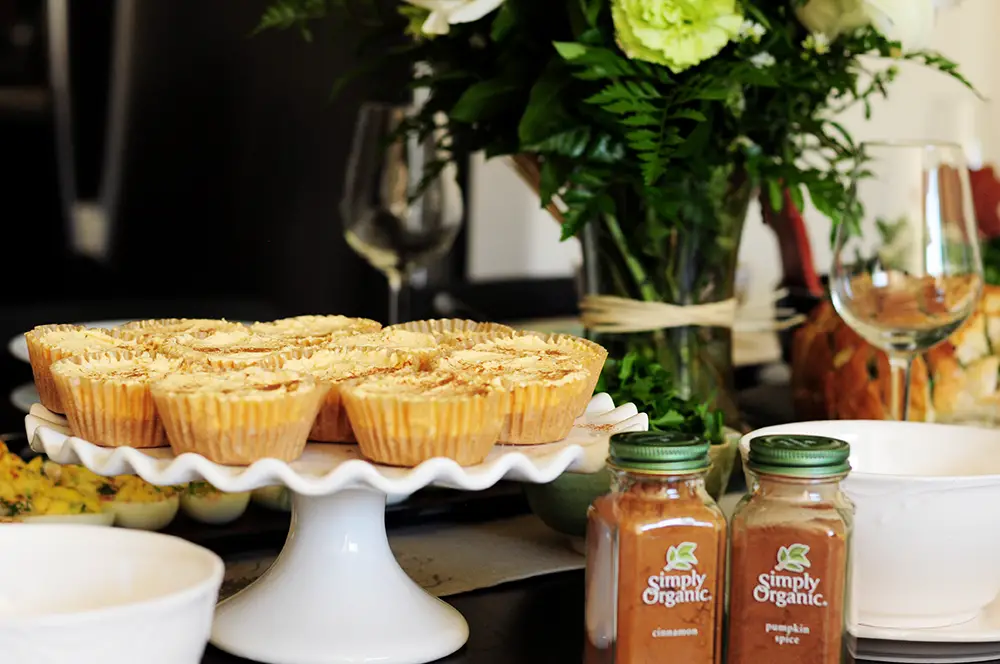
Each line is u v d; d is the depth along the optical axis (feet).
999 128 8.95
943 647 2.35
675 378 3.38
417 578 2.73
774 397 4.34
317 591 2.34
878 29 3.09
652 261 3.34
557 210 3.46
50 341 2.54
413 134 4.25
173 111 7.47
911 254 3.12
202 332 2.77
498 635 2.44
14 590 1.90
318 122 7.68
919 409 3.61
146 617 1.66
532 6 3.17
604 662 2.06
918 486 2.25
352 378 2.32
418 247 4.56
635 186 3.17
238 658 2.29
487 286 6.79
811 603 2.05
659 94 3.03
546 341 2.74
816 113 3.45
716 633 2.06
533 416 2.31
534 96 3.09
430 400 2.10
